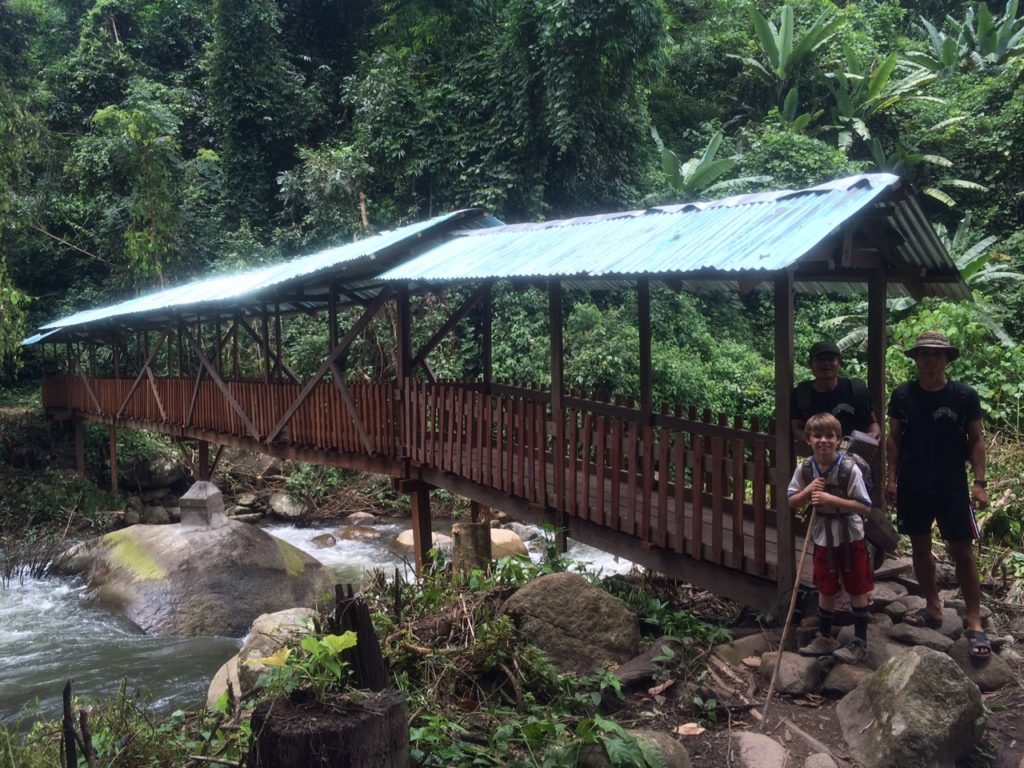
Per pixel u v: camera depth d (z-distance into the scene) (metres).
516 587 5.25
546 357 15.92
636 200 18.98
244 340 18.69
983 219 19.69
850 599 4.52
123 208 20.48
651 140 20.86
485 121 19.12
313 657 3.03
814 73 22.23
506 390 9.23
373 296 11.34
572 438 6.50
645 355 6.33
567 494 6.58
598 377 14.83
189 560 9.81
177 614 9.33
